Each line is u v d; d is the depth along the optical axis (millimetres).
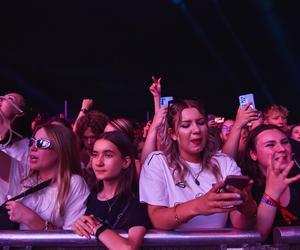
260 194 2357
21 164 2693
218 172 2217
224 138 4641
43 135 2406
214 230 1875
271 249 1849
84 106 4301
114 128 3322
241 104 3189
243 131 3336
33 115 3047
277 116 4711
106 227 1920
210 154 2283
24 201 2322
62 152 2393
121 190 2264
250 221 1924
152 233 1896
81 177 2441
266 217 1946
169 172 2193
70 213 2322
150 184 2137
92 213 2266
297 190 2330
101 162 2277
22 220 2199
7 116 2852
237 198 1694
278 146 2344
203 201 1763
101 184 2416
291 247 1855
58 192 2330
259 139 2391
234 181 1707
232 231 1861
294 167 2387
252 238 1845
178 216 1860
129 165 2332
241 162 2514
